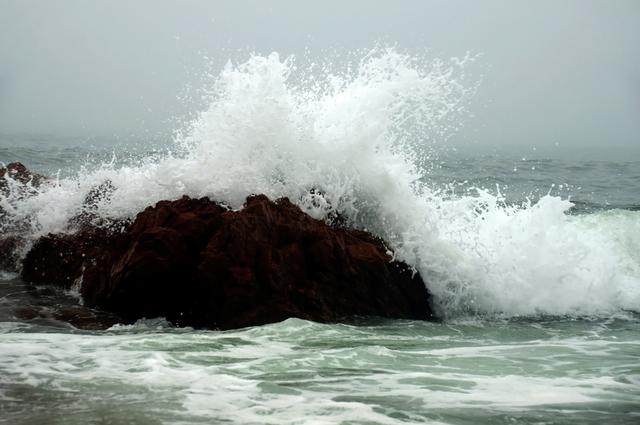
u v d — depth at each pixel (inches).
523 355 490.6
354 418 344.5
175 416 340.5
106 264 603.5
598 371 447.5
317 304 578.6
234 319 555.8
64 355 444.5
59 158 1635.1
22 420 331.9
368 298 611.8
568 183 1668.3
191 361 439.5
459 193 1390.3
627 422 350.6
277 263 569.9
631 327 617.9
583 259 705.6
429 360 466.0
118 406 352.8
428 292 649.0
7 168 817.5
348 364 444.8
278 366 434.6
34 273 695.1
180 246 568.4
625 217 914.7
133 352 456.4
